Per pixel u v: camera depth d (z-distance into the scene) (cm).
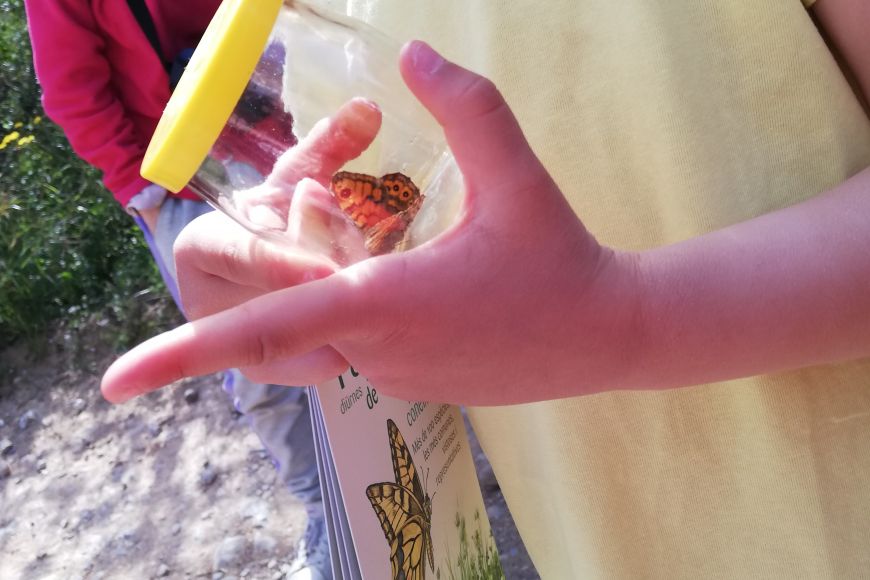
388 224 31
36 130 179
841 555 36
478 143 27
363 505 35
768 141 34
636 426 38
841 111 33
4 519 133
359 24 31
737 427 37
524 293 29
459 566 41
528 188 28
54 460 143
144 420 145
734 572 39
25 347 170
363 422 36
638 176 36
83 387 158
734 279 30
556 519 44
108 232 177
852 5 32
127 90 85
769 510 37
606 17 35
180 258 35
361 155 31
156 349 26
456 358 29
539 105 36
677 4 34
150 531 123
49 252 172
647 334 30
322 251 32
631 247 37
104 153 84
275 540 114
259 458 130
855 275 30
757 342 31
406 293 28
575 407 39
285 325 27
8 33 185
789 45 33
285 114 30
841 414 35
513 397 31
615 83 35
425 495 39
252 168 30
